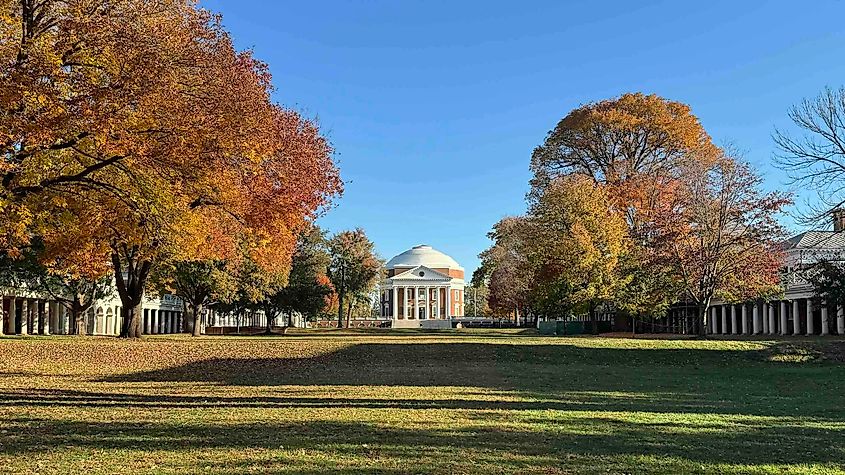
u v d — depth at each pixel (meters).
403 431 11.84
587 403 16.72
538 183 57.69
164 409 14.98
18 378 22.66
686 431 12.04
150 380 23.16
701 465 9.24
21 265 46.47
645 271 46.53
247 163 23.09
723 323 67.12
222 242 31.27
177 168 19.00
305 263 70.50
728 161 42.19
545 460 9.47
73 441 10.69
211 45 21.88
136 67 17.78
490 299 92.38
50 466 8.94
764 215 40.16
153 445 10.38
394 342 34.75
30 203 19.64
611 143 54.72
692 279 41.78
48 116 16.80
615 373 26.16
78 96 17.55
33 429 11.89
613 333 57.72
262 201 26.33
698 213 41.28
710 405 16.53
